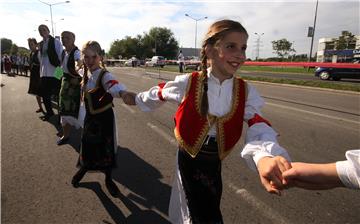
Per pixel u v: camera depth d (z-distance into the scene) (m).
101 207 3.16
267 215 3.00
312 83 14.09
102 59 3.47
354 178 0.98
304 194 3.40
